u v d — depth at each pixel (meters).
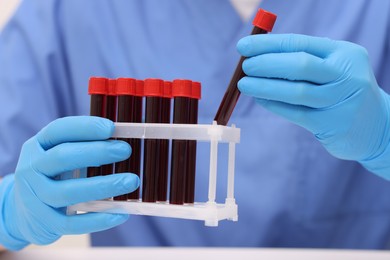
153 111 0.61
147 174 0.61
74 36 1.18
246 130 1.08
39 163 0.65
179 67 1.12
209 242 1.07
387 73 1.16
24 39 1.17
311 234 1.08
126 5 1.17
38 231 0.70
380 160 0.79
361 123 0.69
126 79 0.62
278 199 1.06
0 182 0.85
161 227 1.08
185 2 1.13
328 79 0.64
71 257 0.86
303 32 1.12
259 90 0.62
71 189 0.61
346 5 1.13
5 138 1.09
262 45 0.63
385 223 1.11
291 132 1.07
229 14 1.10
